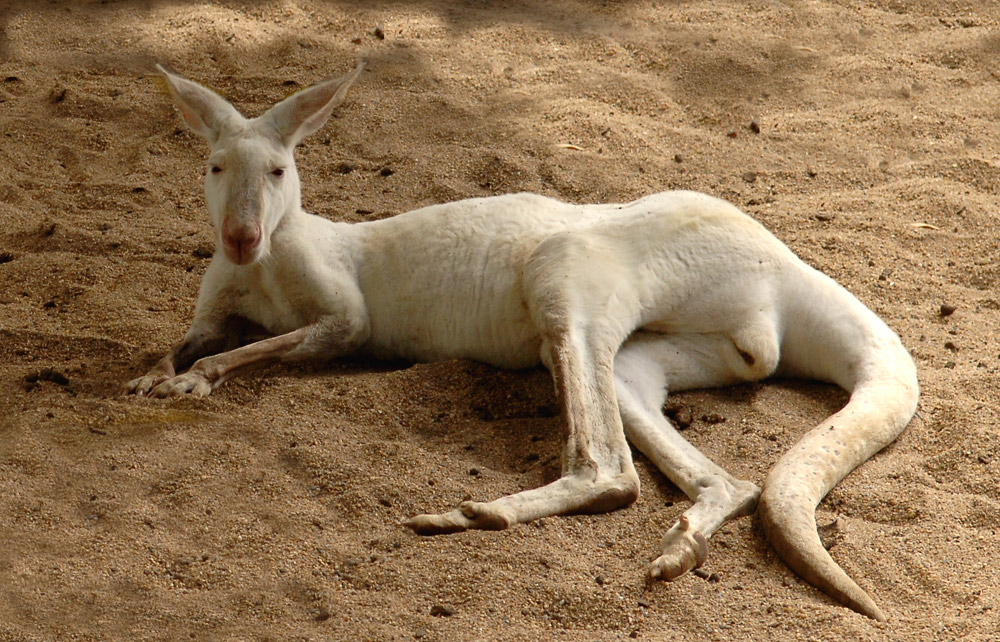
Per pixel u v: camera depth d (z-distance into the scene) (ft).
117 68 49.60
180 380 27.55
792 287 28.22
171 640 19.63
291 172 29.48
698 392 28.35
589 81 49.08
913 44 52.90
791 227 37.58
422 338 30.04
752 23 54.80
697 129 45.88
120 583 20.95
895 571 21.71
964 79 49.78
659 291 27.48
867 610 20.43
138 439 25.36
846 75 49.85
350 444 25.59
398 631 19.85
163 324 31.91
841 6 56.80
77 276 34.35
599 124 44.98
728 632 19.98
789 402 27.91
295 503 23.44
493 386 28.53
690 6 57.00
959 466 25.16
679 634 19.99
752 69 50.42
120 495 23.39
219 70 49.78
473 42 52.65
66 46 51.42
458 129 45.06
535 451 25.85
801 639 19.72
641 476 25.00
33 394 27.63
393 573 21.29
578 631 20.12
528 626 20.15
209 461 24.58
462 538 22.30
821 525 23.03
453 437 26.50
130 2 55.67
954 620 20.03
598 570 21.67
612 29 54.39
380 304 30.12
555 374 25.79
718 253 27.89
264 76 48.91
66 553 21.71
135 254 35.91
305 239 29.66
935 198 39.63
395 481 24.13
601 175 41.70
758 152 43.88
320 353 29.60
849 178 42.01
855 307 28.14
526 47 52.39
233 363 28.27
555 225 29.25
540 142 43.70
